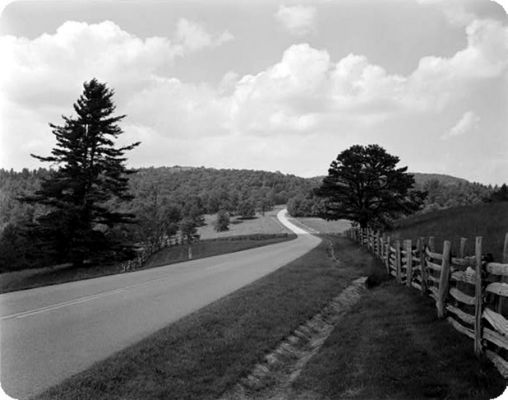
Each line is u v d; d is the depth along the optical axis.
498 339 6.10
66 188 36.41
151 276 18.77
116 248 38.59
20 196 36.94
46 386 6.05
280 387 7.18
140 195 130.88
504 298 8.05
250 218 155.25
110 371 6.53
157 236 67.56
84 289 14.67
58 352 7.47
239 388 6.80
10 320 9.78
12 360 7.08
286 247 41.09
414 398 5.79
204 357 7.52
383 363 7.05
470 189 117.06
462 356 6.76
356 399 6.04
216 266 23.02
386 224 43.84
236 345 8.26
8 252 50.81
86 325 9.35
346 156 44.66
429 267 10.95
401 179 43.69
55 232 35.66
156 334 8.50
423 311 9.84
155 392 6.14
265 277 16.83
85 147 37.16
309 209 154.38
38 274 33.75
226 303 11.60
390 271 17.59
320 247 37.72
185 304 11.81
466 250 14.90
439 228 24.91
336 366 7.44
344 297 14.11
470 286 9.63
